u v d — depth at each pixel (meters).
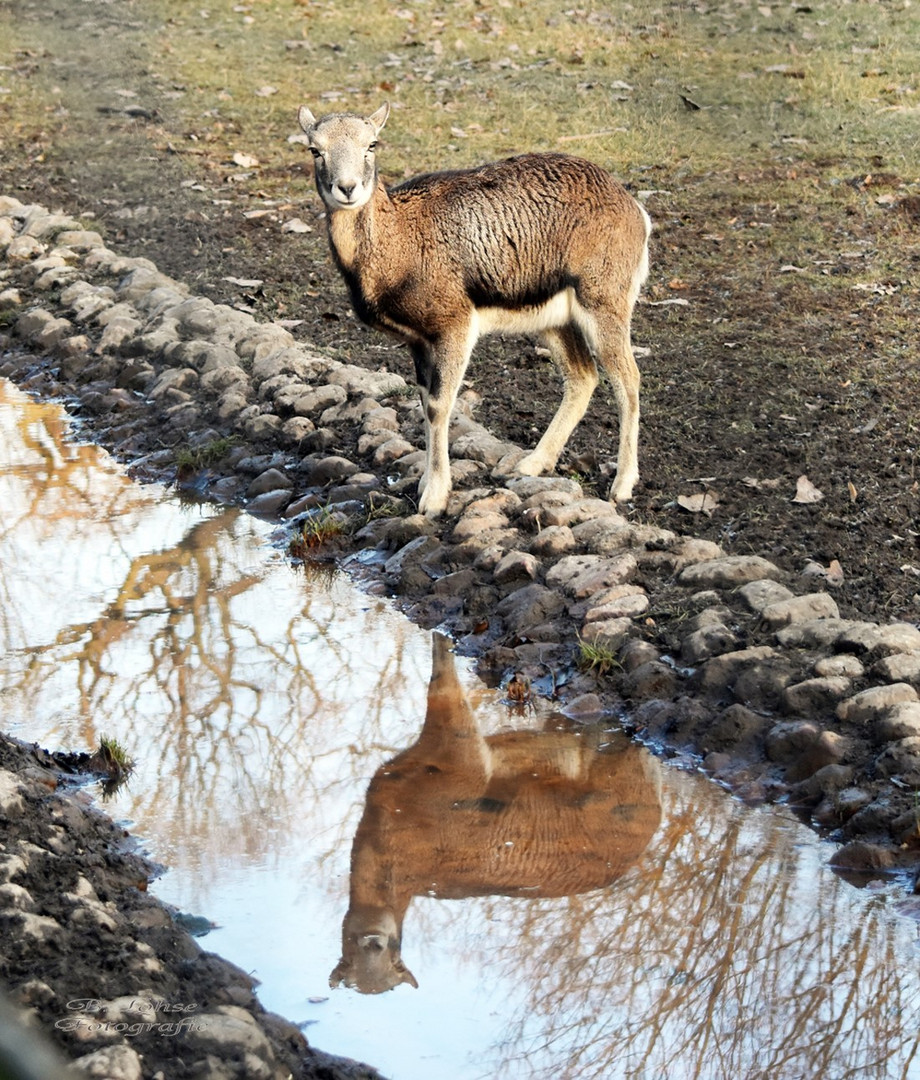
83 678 7.00
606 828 5.71
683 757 6.19
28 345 11.61
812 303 11.30
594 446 9.13
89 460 9.87
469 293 7.97
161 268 12.66
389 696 6.81
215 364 10.65
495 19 20.34
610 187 8.06
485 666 7.03
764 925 5.03
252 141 16.11
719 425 9.30
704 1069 4.35
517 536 8.00
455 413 9.52
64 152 15.77
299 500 8.98
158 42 19.70
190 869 5.46
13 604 7.77
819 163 14.58
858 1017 4.55
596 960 4.89
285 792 6.02
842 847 5.45
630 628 6.97
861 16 19.48
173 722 6.60
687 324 11.05
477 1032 4.56
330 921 5.14
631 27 19.73
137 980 4.48
